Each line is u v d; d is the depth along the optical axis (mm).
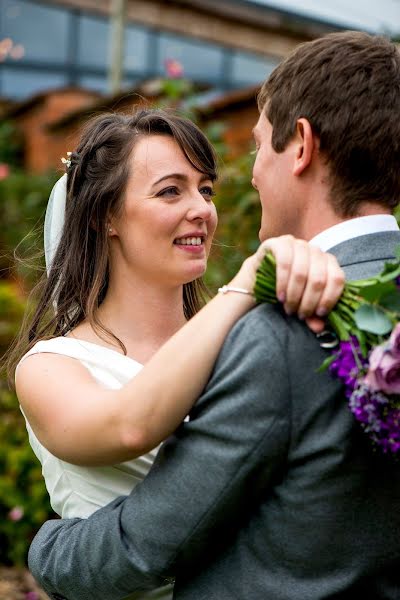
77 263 2014
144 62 10188
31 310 2215
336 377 1325
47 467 1869
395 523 1375
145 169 1883
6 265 7289
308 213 1457
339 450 1311
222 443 1335
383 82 1401
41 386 1667
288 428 1316
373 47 1429
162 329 1993
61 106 9344
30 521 4215
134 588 1461
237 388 1332
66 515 1834
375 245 1410
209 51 10219
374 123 1386
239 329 1376
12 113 10242
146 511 1397
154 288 1955
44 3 9742
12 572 4145
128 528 1425
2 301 5637
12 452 4336
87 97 9492
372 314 1270
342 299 1316
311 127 1414
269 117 1492
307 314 1322
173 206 1880
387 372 1231
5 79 10688
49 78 10695
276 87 1480
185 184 1908
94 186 1954
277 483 1357
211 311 1437
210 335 1404
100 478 1767
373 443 1302
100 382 1778
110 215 1939
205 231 1928
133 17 8906
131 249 1917
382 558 1371
